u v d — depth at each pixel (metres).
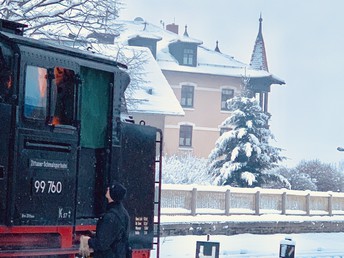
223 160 39.19
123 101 11.59
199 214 25.22
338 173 47.06
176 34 65.38
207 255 12.53
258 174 38.00
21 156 8.90
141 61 33.34
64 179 9.47
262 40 69.81
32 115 9.03
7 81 8.88
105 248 8.52
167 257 18.50
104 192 10.39
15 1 22.75
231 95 62.56
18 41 8.98
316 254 21.39
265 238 25.39
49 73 9.23
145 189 11.73
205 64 62.22
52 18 23.44
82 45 24.81
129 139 11.35
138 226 11.55
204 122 61.62
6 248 8.82
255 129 39.12
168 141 60.38
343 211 32.00
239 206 27.06
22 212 8.88
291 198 29.36
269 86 64.12
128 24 63.97
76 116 9.59
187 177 38.34
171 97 51.12
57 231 9.41
